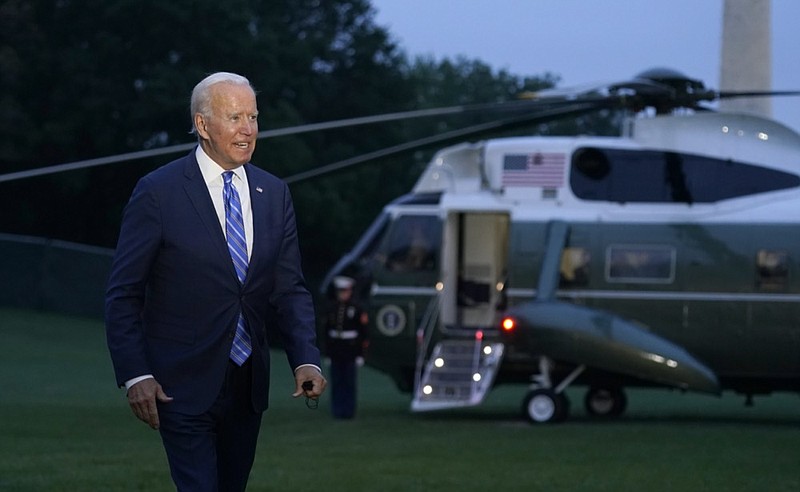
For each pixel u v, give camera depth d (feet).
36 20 146.61
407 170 170.50
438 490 32.09
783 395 85.20
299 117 149.48
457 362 59.31
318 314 108.17
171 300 17.62
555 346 54.34
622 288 58.39
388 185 167.22
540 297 56.65
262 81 147.84
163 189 17.63
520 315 55.42
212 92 17.69
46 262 125.39
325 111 162.91
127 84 144.87
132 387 17.12
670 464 38.58
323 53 159.02
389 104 168.35
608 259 58.59
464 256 62.59
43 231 152.05
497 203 60.39
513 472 36.14
